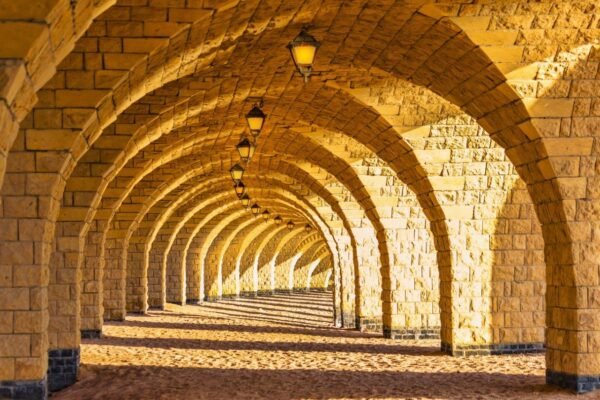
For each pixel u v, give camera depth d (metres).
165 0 9.88
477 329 17.80
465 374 14.66
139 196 26.08
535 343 17.94
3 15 5.51
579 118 12.20
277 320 30.75
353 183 22.44
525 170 13.16
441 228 18.02
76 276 14.29
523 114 12.23
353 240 25.77
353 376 14.59
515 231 17.89
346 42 12.95
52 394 12.84
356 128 18.03
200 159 24.59
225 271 47.91
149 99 14.66
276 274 54.41
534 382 13.48
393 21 11.77
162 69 11.23
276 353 18.67
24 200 10.62
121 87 10.62
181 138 19.78
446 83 13.33
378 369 15.57
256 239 49.75
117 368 15.64
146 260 31.39
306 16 11.54
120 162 15.15
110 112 10.98
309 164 25.02
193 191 30.73
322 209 28.36
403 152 17.62
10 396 10.64
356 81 15.60
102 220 20.58
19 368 10.67
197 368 15.77
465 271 17.83
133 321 27.59
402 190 22.02
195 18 10.02
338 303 29.09
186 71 12.29
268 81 15.16
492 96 12.59
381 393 12.61
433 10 11.19
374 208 22.11
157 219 30.91
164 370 15.43
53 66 6.34
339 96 16.36
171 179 25.83
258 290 52.03
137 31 10.06
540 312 17.92
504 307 17.88
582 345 12.43
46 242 10.81
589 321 12.45
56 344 14.10
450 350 17.89
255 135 16.33
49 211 10.70
